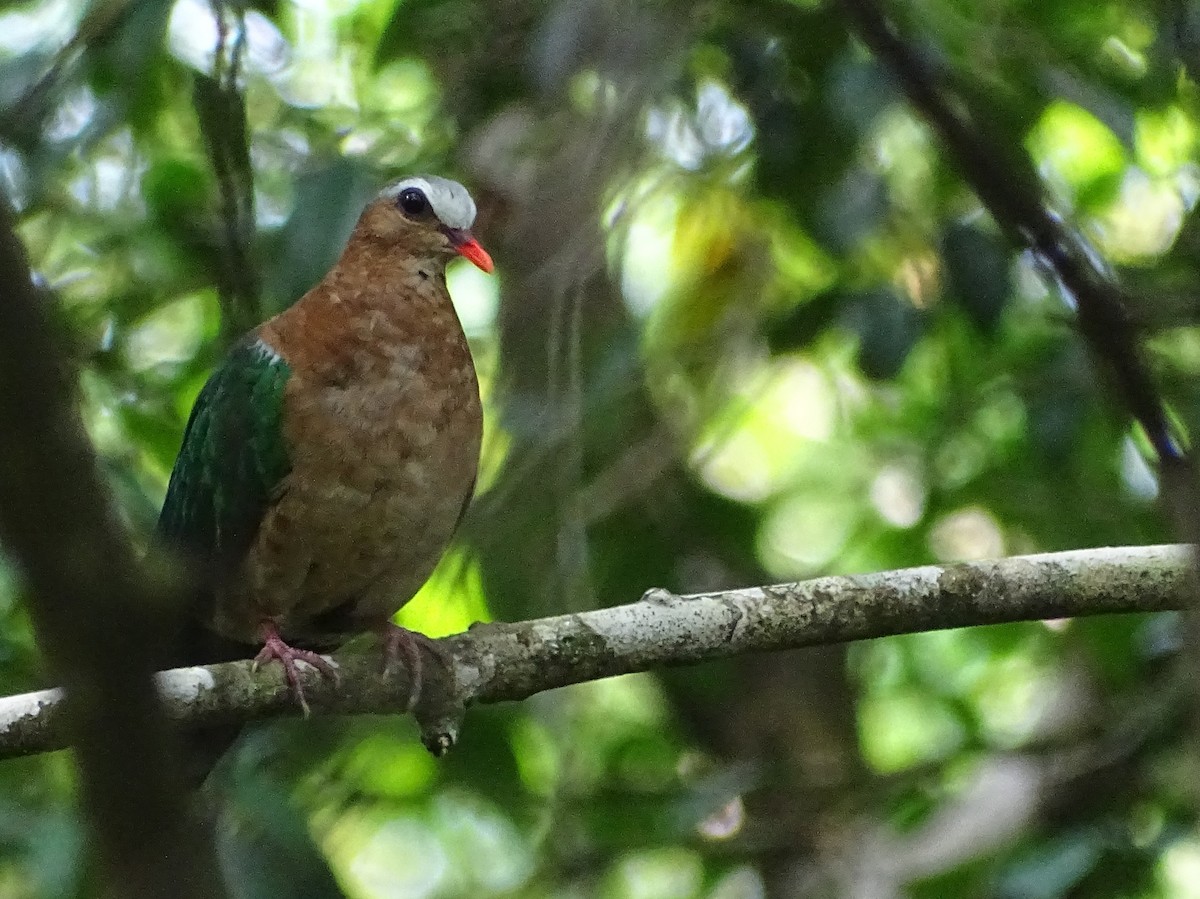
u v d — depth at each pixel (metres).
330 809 11.90
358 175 9.09
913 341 10.31
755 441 15.89
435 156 11.11
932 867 11.81
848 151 10.02
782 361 12.73
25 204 9.24
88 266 11.49
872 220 9.81
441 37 10.68
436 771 12.36
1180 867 12.70
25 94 9.07
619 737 13.30
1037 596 7.90
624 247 11.81
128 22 8.70
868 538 14.29
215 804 8.68
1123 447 12.18
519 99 10.56
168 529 9.28
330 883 8.53
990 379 12.49
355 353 8.71
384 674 7.92
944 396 13.42
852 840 12.47
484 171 10.95
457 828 14.34
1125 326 5.10
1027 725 13.59
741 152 11.06
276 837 8.53
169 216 11.32
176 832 2.84
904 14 8.87
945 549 13.92
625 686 14.27
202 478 8.96
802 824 12.61
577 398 10.36
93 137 9.27
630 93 10.09
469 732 10.92
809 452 15.66
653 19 10.05
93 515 2.68
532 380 10.75
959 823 12.02
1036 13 11.32
